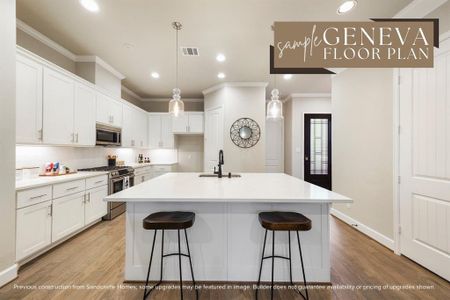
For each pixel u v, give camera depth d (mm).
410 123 2273
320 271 1897
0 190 1816
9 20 1869
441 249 1960
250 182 2328
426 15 2100
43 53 2859
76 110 3010
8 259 1875
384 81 2633
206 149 5152
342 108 3527
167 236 1930
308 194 1703
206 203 1923
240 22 2496
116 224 3316
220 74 4113
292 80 4473
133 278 1910
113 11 2312
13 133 1915
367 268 2129
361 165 3066
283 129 6199
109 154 4438
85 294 1735
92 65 3430
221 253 1929
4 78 1834
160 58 3449
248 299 1700
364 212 2998
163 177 2740
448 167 1902
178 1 2154
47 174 2744
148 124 5676
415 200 2217
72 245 2578
